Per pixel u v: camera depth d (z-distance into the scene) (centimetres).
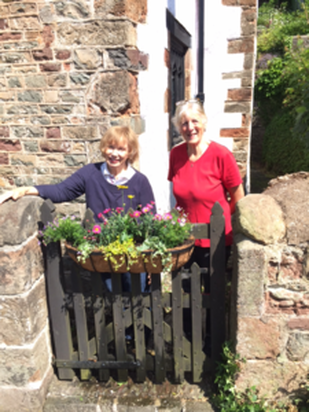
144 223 209
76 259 213
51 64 297
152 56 357
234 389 223
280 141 777
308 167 648
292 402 221
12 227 202
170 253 198
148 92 346
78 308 238
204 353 239
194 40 604
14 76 305
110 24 281
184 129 238
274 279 203
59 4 284
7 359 225
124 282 255
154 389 242
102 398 237
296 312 207
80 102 300
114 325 237
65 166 316
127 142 224
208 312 264
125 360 244
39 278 234
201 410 224
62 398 239
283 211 201
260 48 920
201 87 582
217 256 222
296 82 387
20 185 329
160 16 386
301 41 378
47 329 247
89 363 244
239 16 548
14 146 321
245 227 199
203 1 542
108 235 205
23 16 292
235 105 581
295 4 1293
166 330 238
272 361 216
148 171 363
